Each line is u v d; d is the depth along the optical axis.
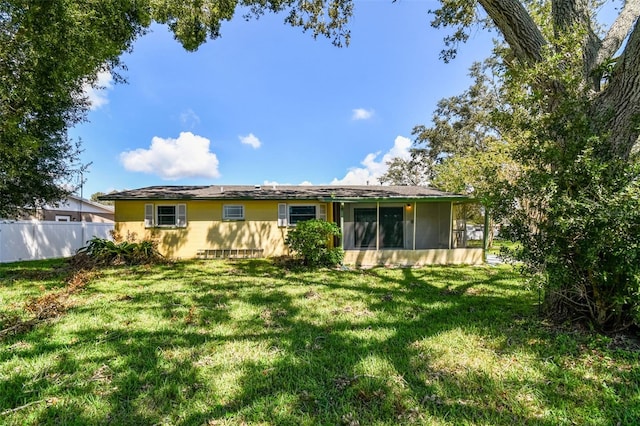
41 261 10.71
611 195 3.04
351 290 6.42
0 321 4.30
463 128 22.89
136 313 4.75
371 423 2.17
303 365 3.02
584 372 2.85
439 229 12.88
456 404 2.38
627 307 3.48
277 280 7.52
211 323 4.30
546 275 3.51
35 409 2.32
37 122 8.55
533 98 3.93
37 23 5.31
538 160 3.82
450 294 6.05
